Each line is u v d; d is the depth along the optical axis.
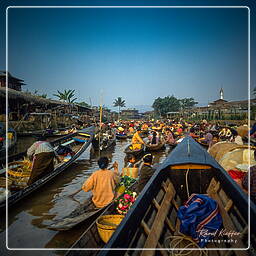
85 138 14.58
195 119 48.00
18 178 7.30
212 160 4.93
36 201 6.54
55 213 5.81
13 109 27.19
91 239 3.85
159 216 3.63
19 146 17.38
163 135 21.45
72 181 8.39
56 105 32.47
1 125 15.20
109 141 16.52
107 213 4.72
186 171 4.82
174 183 4.88
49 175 7.40
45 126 29.03
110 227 3.86
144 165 5.64
